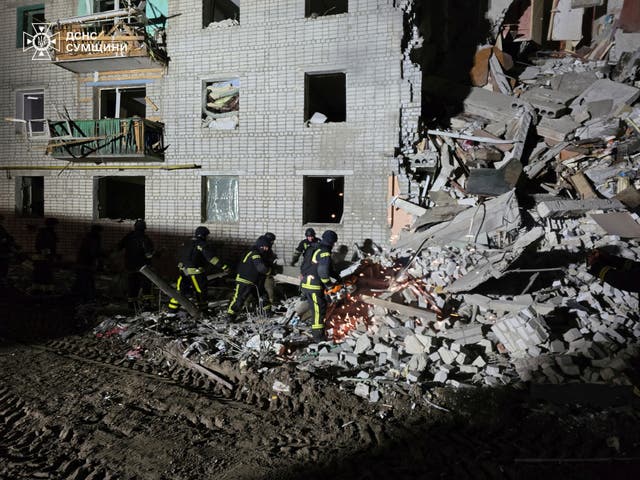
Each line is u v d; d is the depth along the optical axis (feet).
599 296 20.35
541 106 36.04
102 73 41.06
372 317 21.53
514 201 27.09
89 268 29.81
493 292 21.74
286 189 36.06
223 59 37.42
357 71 34.09
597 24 47.47
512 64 42.37
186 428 13.79
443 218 29.81
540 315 17.33
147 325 23.39
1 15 44.04
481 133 35.01
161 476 11.32
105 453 12.39
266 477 11.23
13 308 27.94
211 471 11.54
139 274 27.89
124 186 51.93
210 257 24.95
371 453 12.19
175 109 38.99
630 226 25.45
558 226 26.66
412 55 34.30
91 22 39.24
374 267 26.78
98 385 16.92
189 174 38.63
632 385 14.03
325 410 14.52
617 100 35.58
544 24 47.62
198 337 21.40
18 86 43.80
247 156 37.01
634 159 31.14
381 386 15.66
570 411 13.80
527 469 11.16
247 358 18.39
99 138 37.96
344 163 34.60
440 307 20.74
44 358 19.74
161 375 18.19
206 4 38.63
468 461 11.59
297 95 35.55
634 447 11.93
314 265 20.18
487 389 14.56
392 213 33.30
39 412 14.67
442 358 17.04
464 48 43.80
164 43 39.17
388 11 33.24
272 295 28.12
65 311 27.45
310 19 34.99
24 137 43.62
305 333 22.04
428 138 34.27
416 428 13.21
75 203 42.04
